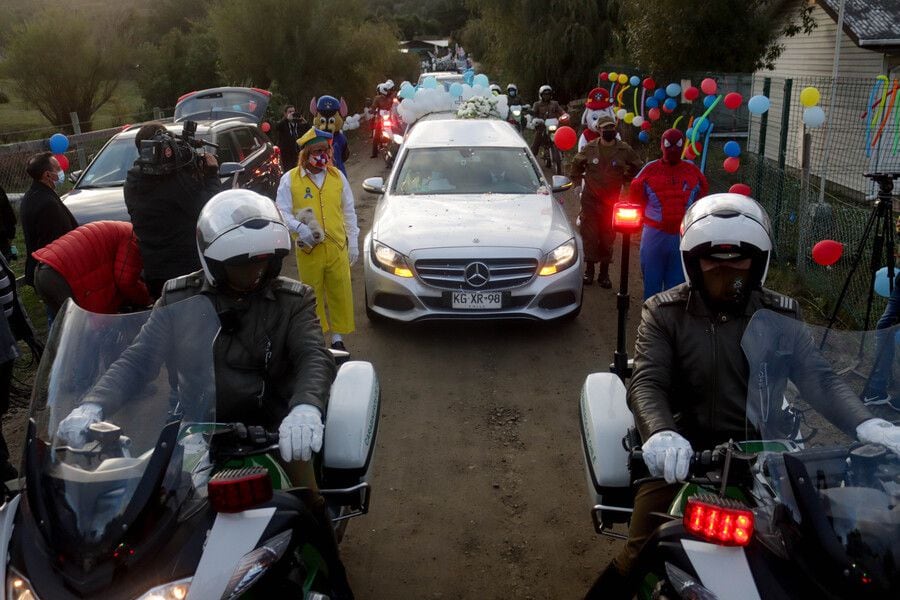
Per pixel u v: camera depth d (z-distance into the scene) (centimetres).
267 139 1185
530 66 2452
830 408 259
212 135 987
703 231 294
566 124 1487
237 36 2373
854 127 1134
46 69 2258
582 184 851
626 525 434
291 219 611
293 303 332
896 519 206
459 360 668
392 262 686
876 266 572
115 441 238
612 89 1834
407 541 421
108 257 563
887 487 216
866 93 1123
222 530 235
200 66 2641
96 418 245
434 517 443
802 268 845
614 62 2231
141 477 227
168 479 235
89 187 965
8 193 1352
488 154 834
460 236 679
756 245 290
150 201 566
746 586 214
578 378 628
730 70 1433
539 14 2417
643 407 291
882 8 1321
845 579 199
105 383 260
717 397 308
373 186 822
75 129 1652
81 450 234
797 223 912
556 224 715
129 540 217
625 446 313
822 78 1124
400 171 820
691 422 315
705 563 222
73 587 208
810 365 274
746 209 298
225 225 305
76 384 257
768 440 262
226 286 319
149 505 223
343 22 2564
